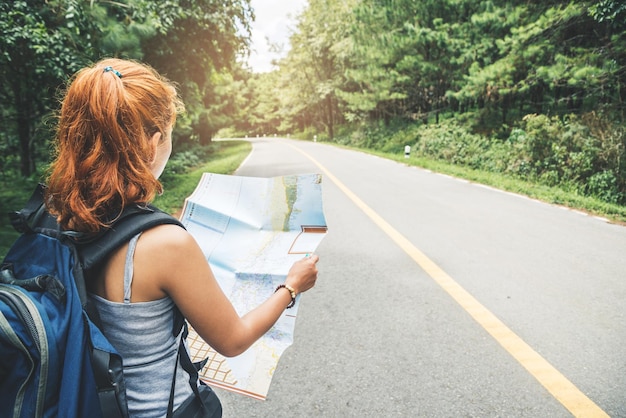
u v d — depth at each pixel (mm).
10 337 666
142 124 770
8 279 771
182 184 11586
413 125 25641
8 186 8977
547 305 3422
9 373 695
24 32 5523
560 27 12961
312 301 3621
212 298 790
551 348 2766
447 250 5008
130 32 7156
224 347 827
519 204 7867
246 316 894
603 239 5406
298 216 1146
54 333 693
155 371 802
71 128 748
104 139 734
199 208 1188
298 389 2408
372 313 3350
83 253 751
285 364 2662
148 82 799
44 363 680
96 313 733
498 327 3061
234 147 36469
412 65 19469
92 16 6625
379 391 2367
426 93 22484
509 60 14078
